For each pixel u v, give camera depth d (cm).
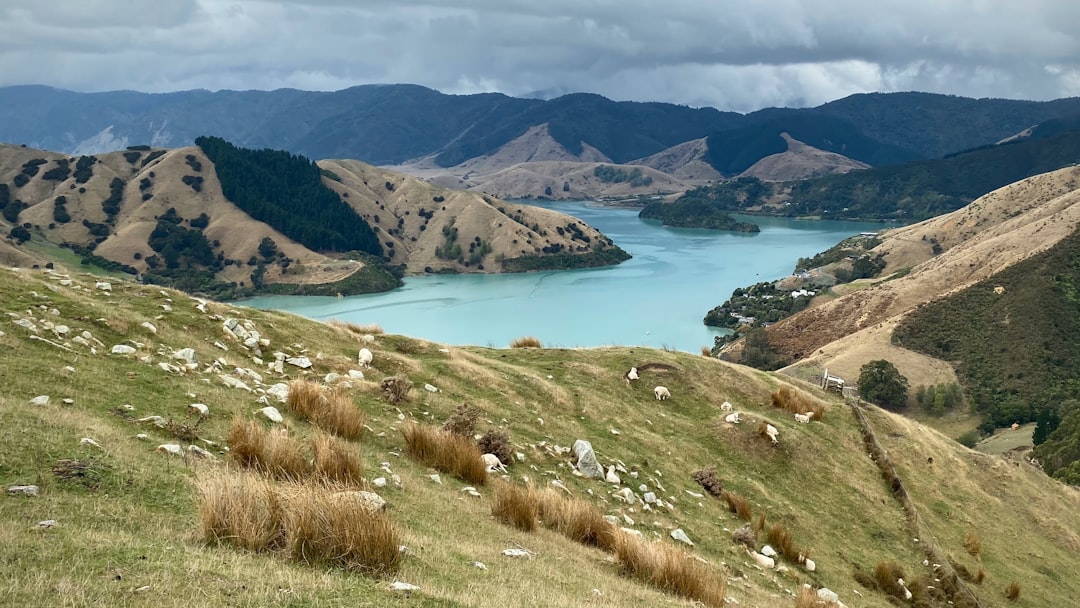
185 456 1120
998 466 3953
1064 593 2816
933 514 3128
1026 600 2648
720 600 1290
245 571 739
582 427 2650
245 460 1214
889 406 12531
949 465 3712
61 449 991
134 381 1517
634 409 3091
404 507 1266
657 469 2494
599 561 1372
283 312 2819
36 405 1164
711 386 3625
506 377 2897
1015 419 11588
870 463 3353
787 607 1598
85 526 778
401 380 2222
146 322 2022
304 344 2511
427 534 1141
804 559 2189
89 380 1421
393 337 3084
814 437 3334
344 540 865
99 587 623
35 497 824
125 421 1241
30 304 1858
